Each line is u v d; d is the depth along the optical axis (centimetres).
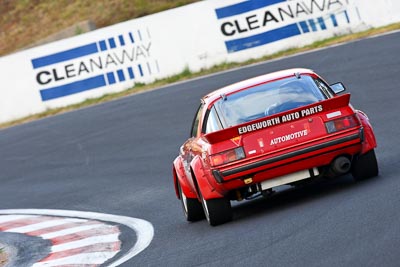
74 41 10356
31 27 16512
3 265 3769
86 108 9788
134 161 6431
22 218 5244
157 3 15438
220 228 3412
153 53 10188
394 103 5878
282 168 3262
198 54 10075
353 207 3022
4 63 10569
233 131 3253
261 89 3512
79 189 5888
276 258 2573
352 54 8256
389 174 3538
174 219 4162
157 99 8925
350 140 3272
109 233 4134
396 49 7850
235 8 9981
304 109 3256
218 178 3294
